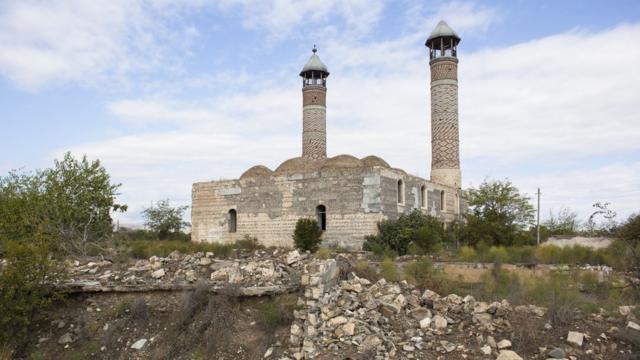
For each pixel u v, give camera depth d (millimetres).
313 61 57312
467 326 14641
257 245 37188
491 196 49375
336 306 15844
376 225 35000
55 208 25328
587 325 14211
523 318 14438
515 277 22109
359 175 36062
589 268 25562
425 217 36969
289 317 15562
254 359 14445
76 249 25531
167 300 17219
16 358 15383
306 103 56969
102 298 17688
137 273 18922
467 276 24016
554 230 53531
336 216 36594
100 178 27875
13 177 29906
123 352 15438
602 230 43312
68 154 27594
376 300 16125
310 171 38219
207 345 15078
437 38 49906
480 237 35906
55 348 15828
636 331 13633
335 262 18281
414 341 13953
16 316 15461
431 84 50375
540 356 12844
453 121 49312
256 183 41188
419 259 26844
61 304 17344
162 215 56469
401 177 38531
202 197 44562
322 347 13984
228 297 16406
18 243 16578
